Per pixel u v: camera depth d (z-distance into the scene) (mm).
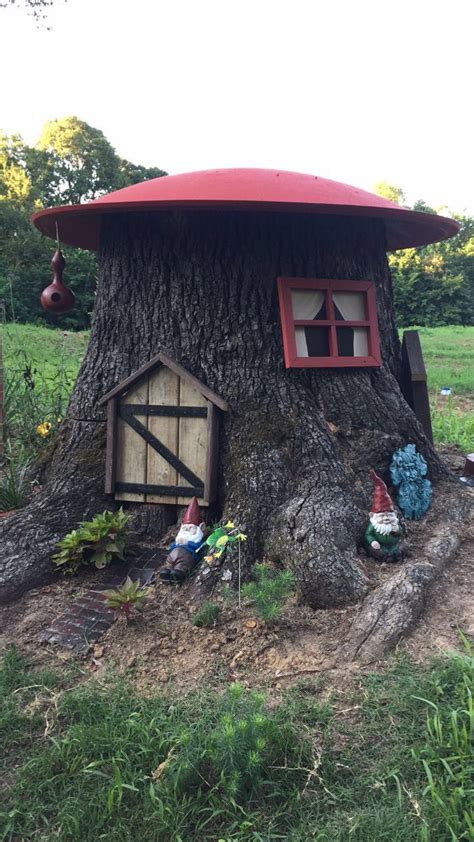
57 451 4461
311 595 3273
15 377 7723
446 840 1979
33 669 2959
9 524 3891
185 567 3523
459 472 5438
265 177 3996
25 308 23484
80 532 3738
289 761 2299
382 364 4609
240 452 3904
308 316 4133
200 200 3426
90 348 4445
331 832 2045
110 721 2525
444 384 11484
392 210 3668
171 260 4113
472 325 38250
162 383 3994
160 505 4070
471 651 2895
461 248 39781
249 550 3594
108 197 4035
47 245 25594
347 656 2893
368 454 4125
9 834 2125
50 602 3490
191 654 2986
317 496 3666
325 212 3551
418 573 3320
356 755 2350
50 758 2369
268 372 4051
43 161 34750
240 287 4055
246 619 3182
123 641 3109
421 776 2215
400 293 37594
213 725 2459
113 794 2191
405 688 2641
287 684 2752
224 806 2145
